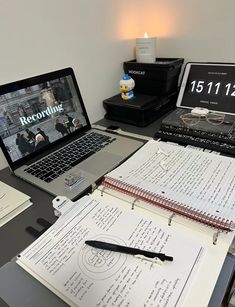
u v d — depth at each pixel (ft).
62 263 1.42
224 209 1.61
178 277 1.29
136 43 3.41
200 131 2.55
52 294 1.32
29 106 2.46
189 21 3.23
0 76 2.33
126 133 2.93
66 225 1.65
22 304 1.29
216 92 3.02
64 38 2.75
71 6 2.71
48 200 1.98
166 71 3.12
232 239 1.48
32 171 2.31
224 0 2.89
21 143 2.40
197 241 1.47
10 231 1.74
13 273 1.43
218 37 3.13
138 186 1.87
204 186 1.85
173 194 1.78
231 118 2.73
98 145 2.66
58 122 2.71
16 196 1.98
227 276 1.35
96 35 3.08
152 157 2.26
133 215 1.69
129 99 3.26
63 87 2.75
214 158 2.17
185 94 3.22
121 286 1.28
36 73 2.60
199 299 1.20
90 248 1.49
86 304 1.22
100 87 3.36
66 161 2.41
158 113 3.26
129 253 1.43
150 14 3.49
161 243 1.47
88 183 2.07
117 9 3.22
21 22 2.35
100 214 1.72
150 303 1.19
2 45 2.27
